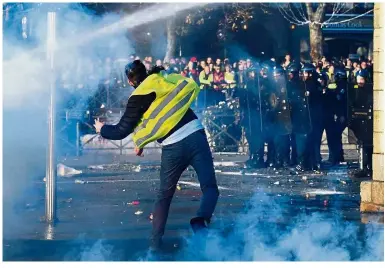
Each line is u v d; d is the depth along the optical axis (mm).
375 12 9195
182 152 6730
